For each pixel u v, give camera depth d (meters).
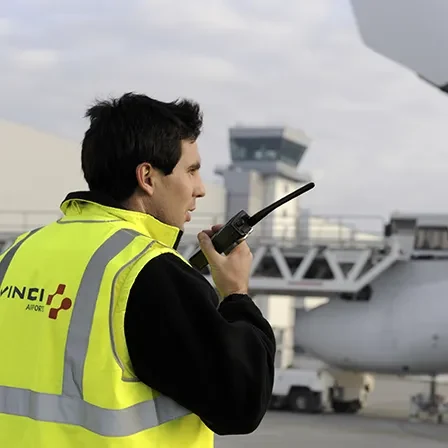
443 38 10.95
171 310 2.24
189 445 2.38
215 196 40.38
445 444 17.17
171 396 2.27
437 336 21.11
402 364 21.88
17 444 2.30
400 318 21.53
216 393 2.25
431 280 21.67
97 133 2.52
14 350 2.40
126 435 2.20
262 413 2.36
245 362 2.31
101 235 2.43
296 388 23.53
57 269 2.41
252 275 22.08
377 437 18.02
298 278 21.59
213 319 2.28
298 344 23.45
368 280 21.16
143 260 2.30
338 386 24.45
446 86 11.52
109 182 2.54
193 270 2.40
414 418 22.88
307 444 16.47
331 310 22.72
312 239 22.16
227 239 2.64
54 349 2.31
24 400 2.34
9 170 29.70
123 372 2.24
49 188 31.88
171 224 2.60
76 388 2.25
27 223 30.61
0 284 2.54
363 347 22.09
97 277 2.32
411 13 11.10
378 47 11.66
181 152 2.55
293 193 2.70
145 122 2.49
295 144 56.81
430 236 22.09
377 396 34.06
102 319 2.26
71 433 2.24
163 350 2.23
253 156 56.59
